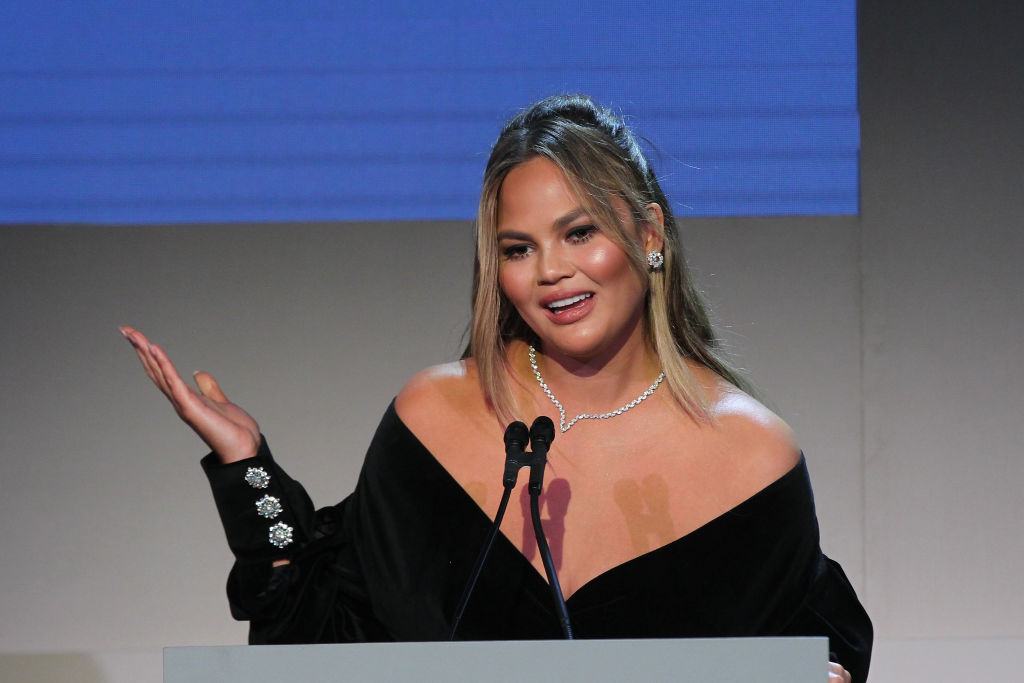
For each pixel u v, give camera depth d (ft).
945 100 46.11
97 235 46.60
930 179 46.24
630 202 22.21
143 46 43.57
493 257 22.68
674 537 22.07
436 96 43.32
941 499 46.57
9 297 46.78
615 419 23.18
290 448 46.80
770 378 46.57
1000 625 46.21
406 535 22.74
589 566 21.90
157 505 47.21
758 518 22.41
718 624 21.95
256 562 21.21
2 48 43.60
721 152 43.80
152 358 20.53
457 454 23.07
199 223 46.88
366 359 46.93
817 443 46.65
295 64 43.50
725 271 46.42
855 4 43.65
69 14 43.45
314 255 47.16
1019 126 46.03
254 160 44.14
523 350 23.94
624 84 42.60
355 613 22.75
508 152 22.18
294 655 15.60
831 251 46.39
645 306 23.58
